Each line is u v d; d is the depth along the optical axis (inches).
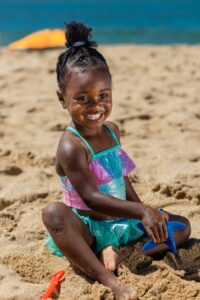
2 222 161.0
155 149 231.5
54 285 118.7
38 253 136.7
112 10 1590.8
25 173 208.1
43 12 1563.7
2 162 222.4
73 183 127.8
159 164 211.5
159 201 171.8
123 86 374.6
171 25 1023.6
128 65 469.7
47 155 222.4
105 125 137.6
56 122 284.7
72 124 132.0
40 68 466.0
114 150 134.7
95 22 1165.7
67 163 127.4
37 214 163.5
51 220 124.0
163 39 802.2
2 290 117.0
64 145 128.2
